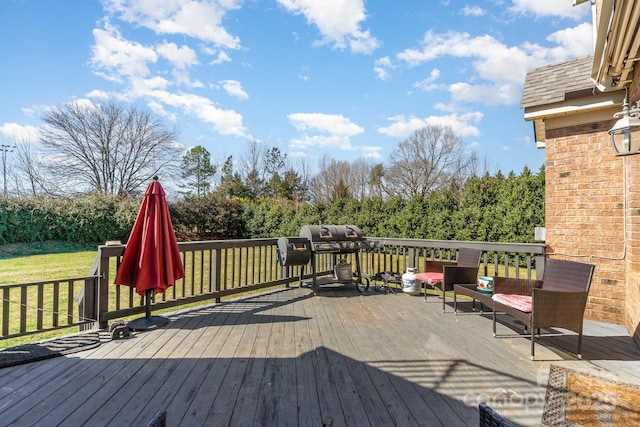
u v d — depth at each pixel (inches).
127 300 239.3
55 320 142.0
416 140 976.3
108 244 162.1
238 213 727.7
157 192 161.2
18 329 181.8
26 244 509.7
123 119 848.9
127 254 157.2
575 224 180.7
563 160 185.3
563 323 125.3
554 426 82.7
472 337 147.3
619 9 92.0
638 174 153.7
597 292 174.1
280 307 197.8
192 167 1070.4
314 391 99.6
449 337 146.9
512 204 343.0
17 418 84.7
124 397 95.6
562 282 144.6
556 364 120.0
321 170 1231.5
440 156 959.0
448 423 83.7
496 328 159.6
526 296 145.8
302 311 189.3
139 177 872.3
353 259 355.6
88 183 805.9
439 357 125.0
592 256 175.3
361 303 208.2
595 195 175.2
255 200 987.3
